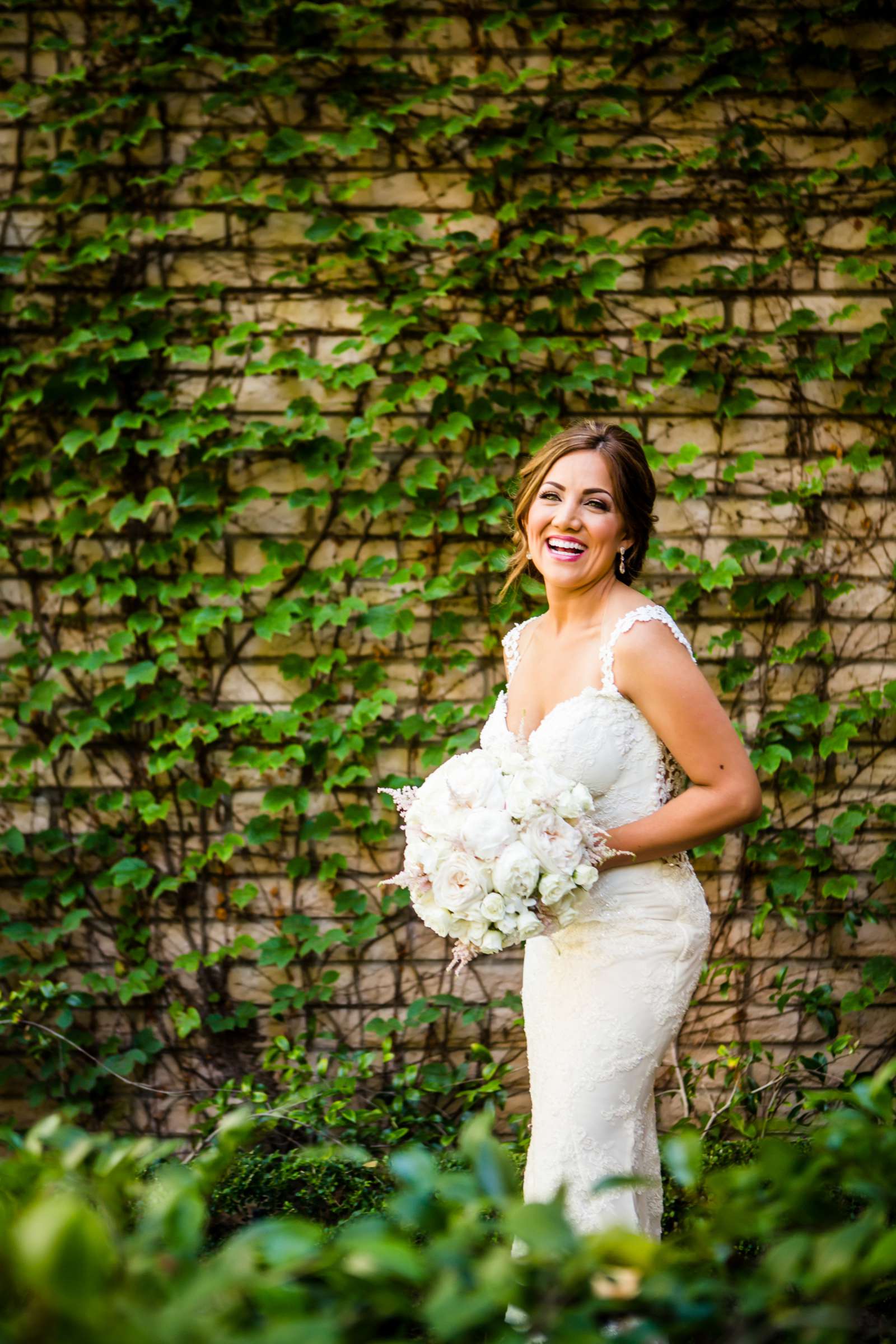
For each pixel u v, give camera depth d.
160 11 3.20
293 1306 0.72
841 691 3.38
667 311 3.33
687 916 2.08
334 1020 3.33
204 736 3.22
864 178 3.29
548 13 3.25
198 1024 3.23
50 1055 3.23
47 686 3.25
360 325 3.30
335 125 3.26
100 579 3.28
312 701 3.26
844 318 3.28
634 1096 2.03
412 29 3.25
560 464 2.19
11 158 3.25
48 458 3.27
